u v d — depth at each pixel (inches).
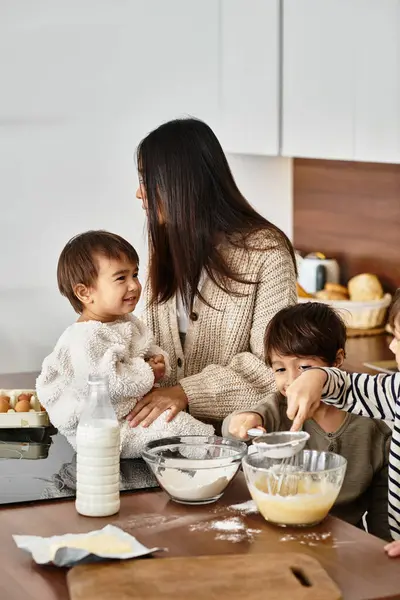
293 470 61.2
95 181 158.9
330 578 50.1
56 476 70.6
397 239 146.1
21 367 158.7
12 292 156.6
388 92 114.6
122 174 160.1
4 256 155.3
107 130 158.4
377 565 53.2
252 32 146.7
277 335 81.6
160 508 63.1
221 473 63.5
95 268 79.4
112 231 161.0
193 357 92.2
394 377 75.0
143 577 50.1
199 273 89.5
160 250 91.3
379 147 117.9
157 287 92.0
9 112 152.7
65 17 153.9
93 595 47.8
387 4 113.4
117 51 157.2
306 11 133.1
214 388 85.0
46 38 153.3
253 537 57.5
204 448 68.4
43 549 54.4
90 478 61.4
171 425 76.3
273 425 80.0
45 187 156.2
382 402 74.1
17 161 154.1
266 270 89.9
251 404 85.8
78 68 155.6
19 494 65.9
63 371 75.4
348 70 123.6
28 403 86.7
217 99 161.5
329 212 162.2
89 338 75.4
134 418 76.7
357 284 150.6
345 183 157.8
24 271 156.7
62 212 157.6
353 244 157.2
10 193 154.3
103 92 157.3
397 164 144.3
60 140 156.0
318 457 63.4
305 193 167.8
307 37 133.4
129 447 75.7
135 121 159.6
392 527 74.1
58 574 52.5
